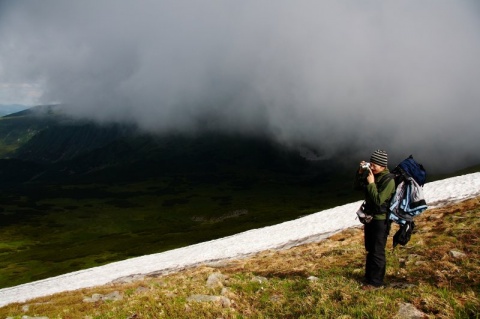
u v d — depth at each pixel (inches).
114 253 5551.2
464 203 986.7
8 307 958.4
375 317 325.7
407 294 370.9
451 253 488.7
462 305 329.1
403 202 397.1
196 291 505.7
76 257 5482.3
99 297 717.3
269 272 653.3
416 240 646.5
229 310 417.7
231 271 791.1
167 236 6530.5
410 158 412.2
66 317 563.2
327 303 377.1
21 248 6678.2
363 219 415.5
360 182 414.0
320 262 636.1
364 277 442.6
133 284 939.3
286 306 401.1
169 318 419.8
